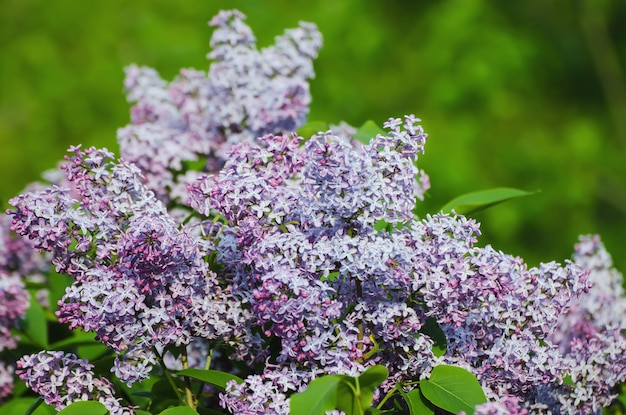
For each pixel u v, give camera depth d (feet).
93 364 9.61
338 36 41.14
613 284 11.73
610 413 12.35
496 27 42.78
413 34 43.04
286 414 8.97
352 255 8.81
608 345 10.52
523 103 42.93
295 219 9.26
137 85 15.26
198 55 41.88
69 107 44.73
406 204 9.12
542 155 41.78
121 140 13.47
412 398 9.34
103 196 9.49
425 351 9.26
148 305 9.43
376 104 40.68
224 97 13.60
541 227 41.50
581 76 45.65
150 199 9.48
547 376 9.47
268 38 41.37
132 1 46.55
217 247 9.66
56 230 9.18
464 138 39.37
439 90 40.34
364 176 8.84
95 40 46.16
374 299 9.12
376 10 43.24
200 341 10.96
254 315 9.57
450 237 9.30
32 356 9.42
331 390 8.48
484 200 11.77
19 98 45.93
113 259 9.52
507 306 9.31
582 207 42.04
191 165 14.35
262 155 9.39
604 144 44.27
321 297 8.84
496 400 9.29
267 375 9.12
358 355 9.09
